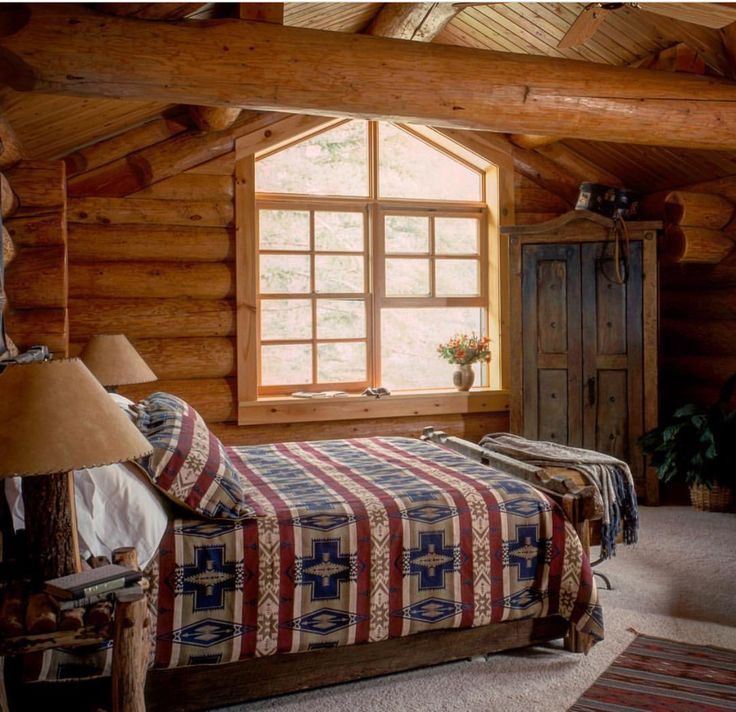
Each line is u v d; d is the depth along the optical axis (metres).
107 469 2.46
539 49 5.32
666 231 5.82
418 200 6.05
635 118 4.16
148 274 5.25
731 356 5.70
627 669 2.95
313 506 2.75
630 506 3.56
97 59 3.22
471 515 2.87
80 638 1.92
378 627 2.73
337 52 3.58
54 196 3.84
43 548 2.11
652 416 5.52
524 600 2.95
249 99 3.51
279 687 2.69
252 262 5.46
